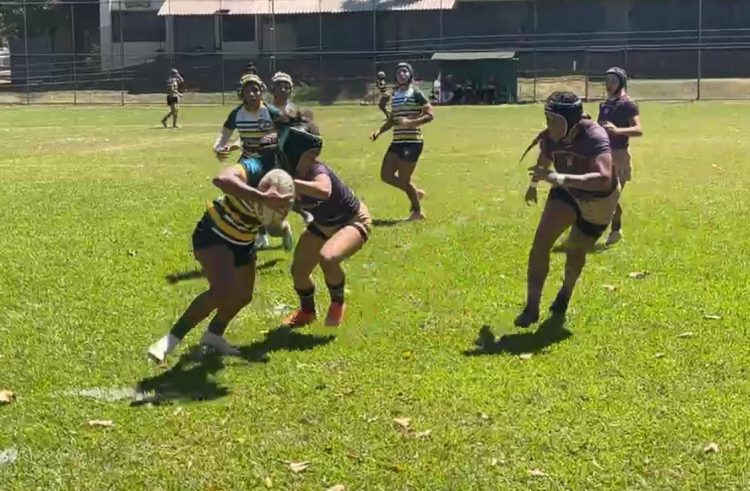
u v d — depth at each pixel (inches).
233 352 286.8
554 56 2361.0
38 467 214.8
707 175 711.1
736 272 378.0
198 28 2571.4
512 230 480.7
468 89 2060.8
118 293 360.2
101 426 236.1
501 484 203.2
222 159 405.4
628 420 233.1
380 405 246.2
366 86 2230.6
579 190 302.0
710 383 257.9
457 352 287.6
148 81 2381.9
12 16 2618.1
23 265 404.5
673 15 2402.8
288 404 248.7
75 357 287.3
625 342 292.8
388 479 206.5
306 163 277.7
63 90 2388.0
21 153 975.0
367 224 306.3
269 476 208.8
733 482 202.2
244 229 269.9
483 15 2454.5
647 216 516.7
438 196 614.2
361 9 2482.8
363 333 307.1
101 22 2581.2
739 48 2277.3
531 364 275.4
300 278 309.6
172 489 204.2
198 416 241.8
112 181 707.4
